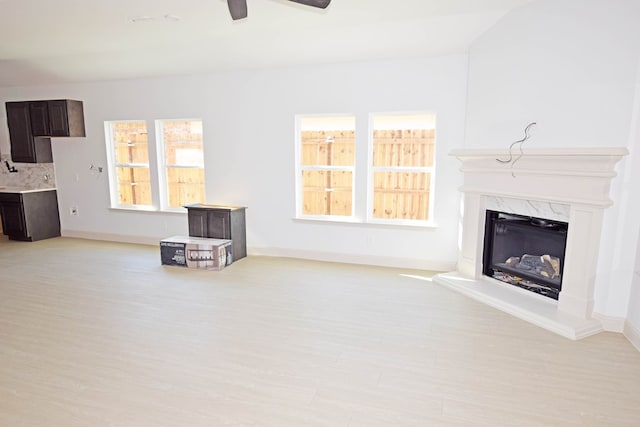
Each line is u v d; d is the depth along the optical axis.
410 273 4.71
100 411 2.22
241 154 5.46
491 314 3.52
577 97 3.16
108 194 6.32
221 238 5.21
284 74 5.09
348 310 3.62
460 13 3.71
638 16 2.82
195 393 2.38
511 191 3.69
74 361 2.75
